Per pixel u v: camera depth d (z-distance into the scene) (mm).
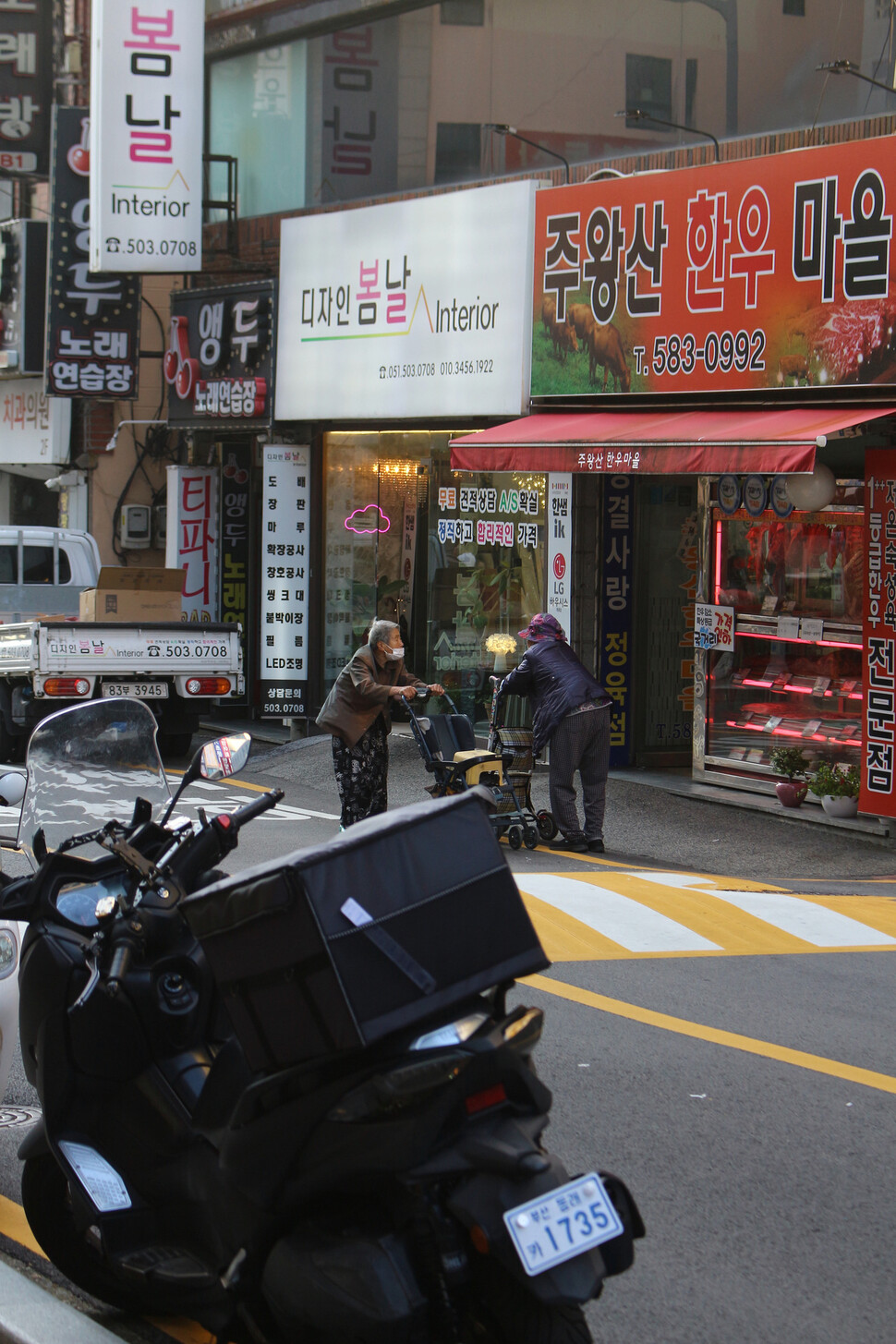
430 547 15172
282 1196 3213
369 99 16125
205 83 18031
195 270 16500
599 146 13859
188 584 17719
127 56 16109
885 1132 5148
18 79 20344
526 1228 2918
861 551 11203
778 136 12266
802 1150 4977
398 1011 3059
